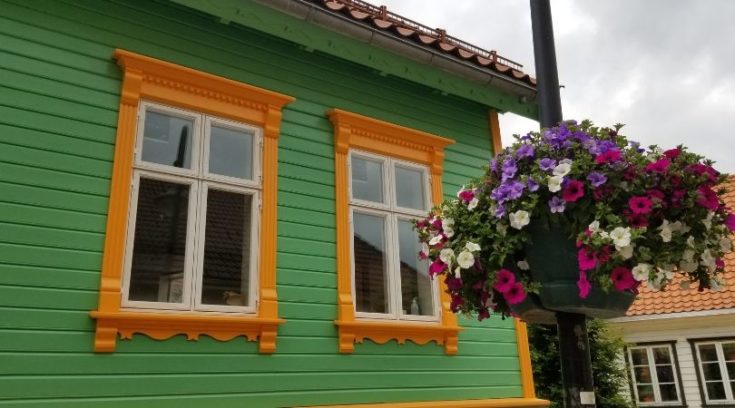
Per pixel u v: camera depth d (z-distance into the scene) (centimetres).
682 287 274
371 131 555
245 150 477
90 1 432
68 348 362
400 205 564
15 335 348
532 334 1141
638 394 1438
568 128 285
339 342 474
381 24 516
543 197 263
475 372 549
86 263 382
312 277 479
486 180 291
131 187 410
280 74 513
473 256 271
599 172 258
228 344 420
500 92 622
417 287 548
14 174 372
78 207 388
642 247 246
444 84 580
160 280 408
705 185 262
